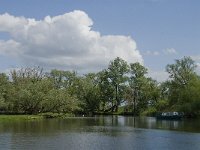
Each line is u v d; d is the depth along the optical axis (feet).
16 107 481.05
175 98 525.75
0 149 176.35
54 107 501.97
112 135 239.09
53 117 481.46
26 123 350.23
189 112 470.39
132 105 636.89
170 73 542.57
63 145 189.98
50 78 607.78
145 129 286.46
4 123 345.92
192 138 219.82
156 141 205.98
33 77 535.19
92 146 187.01
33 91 483.51
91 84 652.89
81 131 267.59
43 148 179.93
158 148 180.65
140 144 193.98
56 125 328.08
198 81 497.87
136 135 238.27
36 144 192.75
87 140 210.38
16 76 526.16
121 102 647.97
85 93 640.58
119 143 197.98
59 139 214.69
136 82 636.48
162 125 334.44
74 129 285.43
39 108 490.90
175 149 177.78
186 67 538.06
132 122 386.73
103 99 646.74
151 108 615.57
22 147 182.60
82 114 625.00
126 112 635.25
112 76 646.74
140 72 648.79
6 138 217.97
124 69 647.56
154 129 286.46
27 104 477.77
